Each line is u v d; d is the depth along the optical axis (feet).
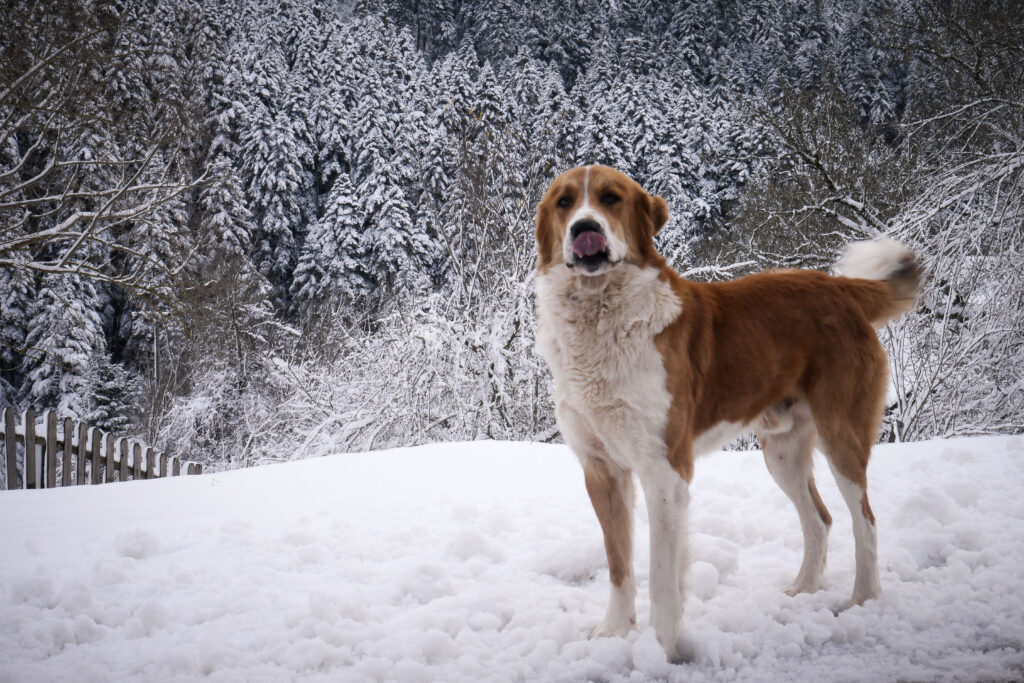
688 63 207.72
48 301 83.51
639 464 10.92
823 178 58.49
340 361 46.47
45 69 42.80
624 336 10.98
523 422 36.50
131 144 49.73
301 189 166.30
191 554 14.80
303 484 21.26
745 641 9.95
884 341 32.96
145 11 54.34
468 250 40.91
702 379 11.67
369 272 142.51
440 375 38.68
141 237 51.03
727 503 16.98
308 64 192.65
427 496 18.95
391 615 11.80
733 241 64.69
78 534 16.11
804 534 12.94
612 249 10.90
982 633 10.07
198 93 57.47
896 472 18.97
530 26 232.12
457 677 9.32
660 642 10.05
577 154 127.13
